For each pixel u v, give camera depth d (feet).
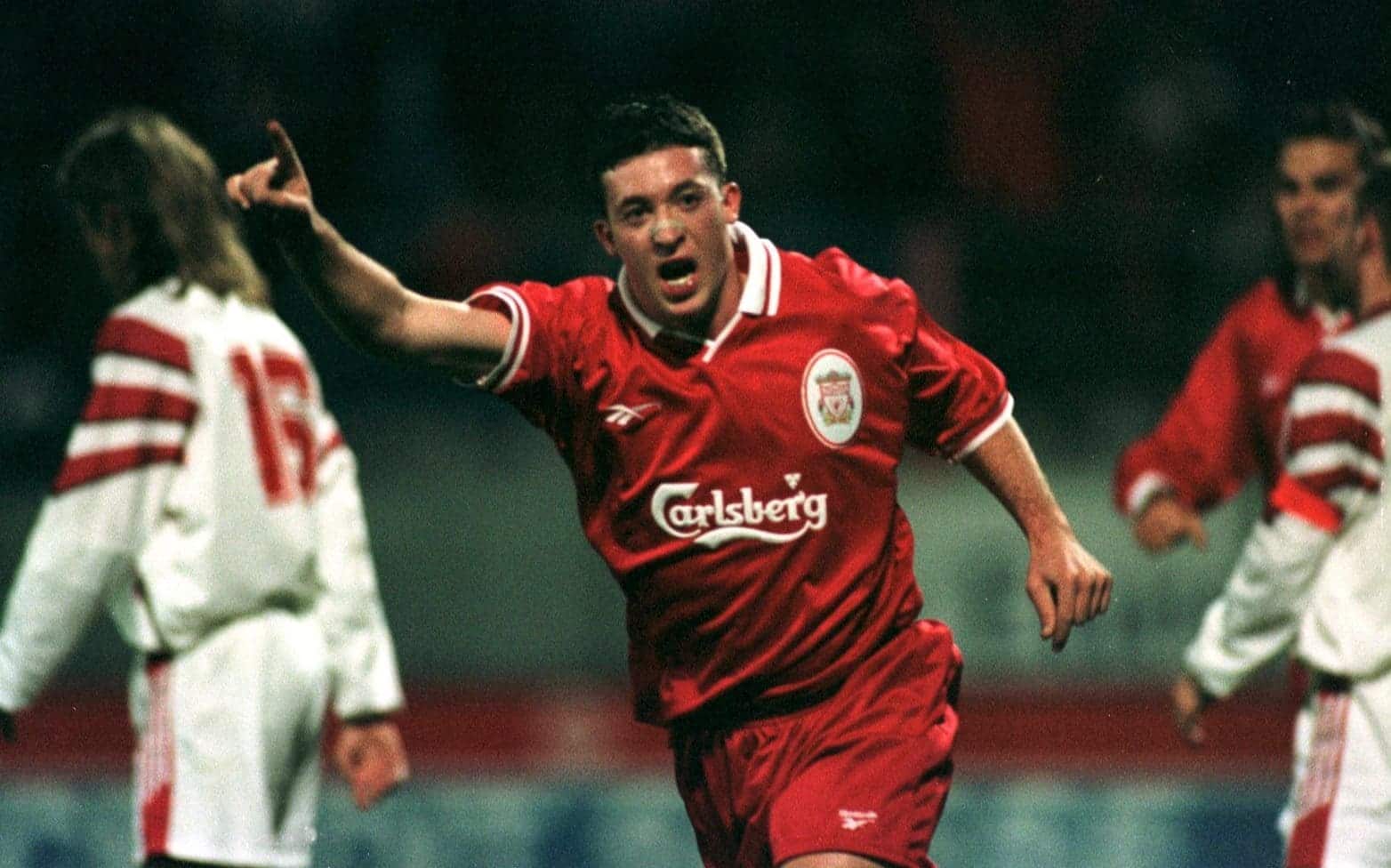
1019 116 116.78
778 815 35.81
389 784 48.91
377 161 116.26
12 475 99.19
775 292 35.63
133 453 43.57
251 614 45.01
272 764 45.01
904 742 36.24
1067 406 107.14
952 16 118.52
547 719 92.32
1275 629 45.62
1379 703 43.52
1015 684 95.45
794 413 35.32
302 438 46.50
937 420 37.65
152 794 44.34
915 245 107.55
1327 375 44.01
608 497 36.27
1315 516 43.88
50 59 114.52
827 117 116.88
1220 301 111.96
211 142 113.80
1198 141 118.01
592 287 36.22
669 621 36.73
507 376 35.12
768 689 36.65
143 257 45.27
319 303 33.01
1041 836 76.79
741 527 35.55
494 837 77.10
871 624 36.68
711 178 34.55
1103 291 110.63
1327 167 49.96
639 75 119.65
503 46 119.03
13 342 102.89
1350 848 43.19
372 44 118.01
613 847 75.82
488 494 99.45
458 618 98.22
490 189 117.91
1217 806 82.17
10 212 104.37
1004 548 96.94
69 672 91.81
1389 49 118.93
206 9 116.37
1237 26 120.67
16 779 85.10
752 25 119.55
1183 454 58.75
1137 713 92.63
